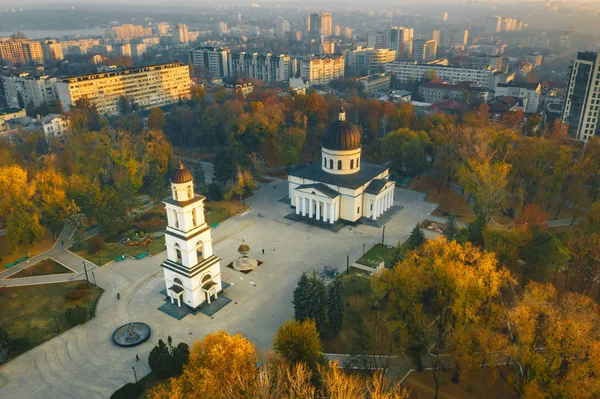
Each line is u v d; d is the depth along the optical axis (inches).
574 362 2373.3
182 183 3494.1
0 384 3122.5
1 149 6407.5
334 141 5526.6
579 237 3855.8
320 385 2591.0
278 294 4094.5
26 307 3934.5
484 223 4340.6
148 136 6835.6
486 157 5339.6
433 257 3075.8
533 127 7372.1
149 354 3282.5
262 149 7475.4
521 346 2618.1
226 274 4419.3
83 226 4849.9
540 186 5610.2
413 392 2952.8
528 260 3705.7
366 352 3051.2
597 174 5472.4
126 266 4576.8
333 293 3464.6
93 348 3452.3
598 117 7805.1
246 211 5866.1
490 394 2901.1
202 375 2402.8
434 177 6796.3
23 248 4909.0
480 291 2689.5
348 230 5319.9
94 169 5979.3
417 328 2957.7
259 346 3430.1
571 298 2787.9
